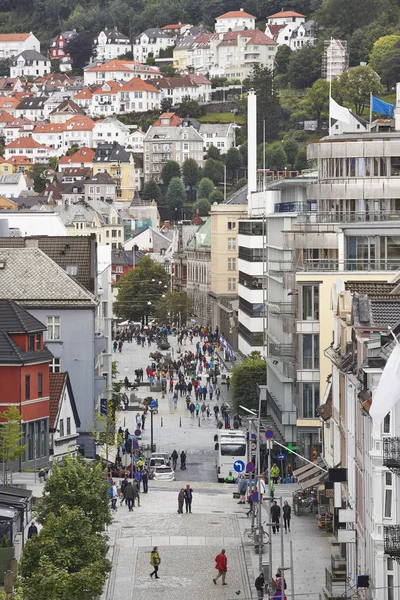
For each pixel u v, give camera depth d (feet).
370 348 365.40
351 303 436.35
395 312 405.59
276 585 389.80
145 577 436.76
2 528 401.08
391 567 343.67
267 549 468.75
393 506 343.05
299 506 533.14
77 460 434.71
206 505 554.46
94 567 356.59
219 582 430.20
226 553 467.93
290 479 616.39
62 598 347.15
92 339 628.28
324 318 644.69
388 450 314.35
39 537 367.66
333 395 488.85
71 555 364.58
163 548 475.72
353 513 398.83
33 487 510.17
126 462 651.25
